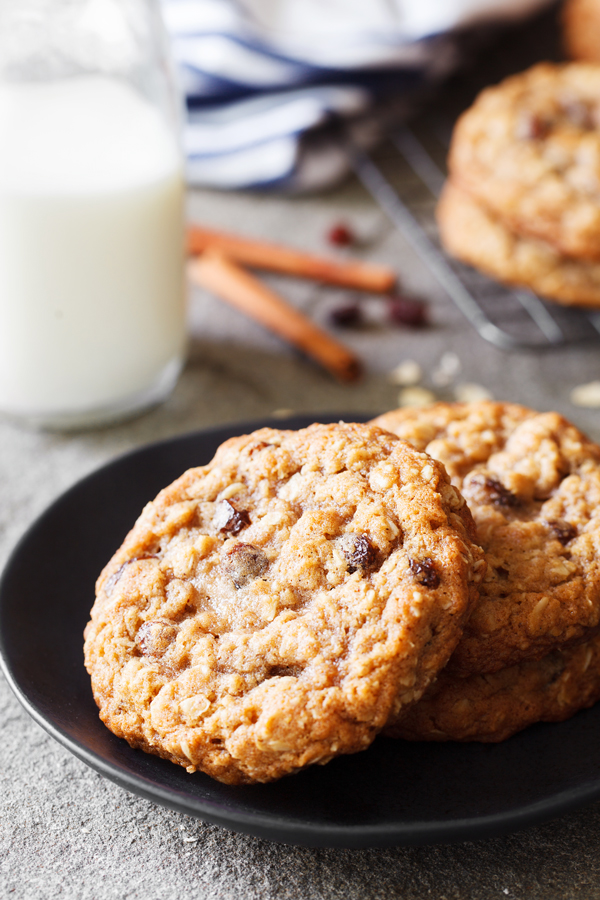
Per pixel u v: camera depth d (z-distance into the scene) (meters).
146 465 0.48
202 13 0.76
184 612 0.41
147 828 0.42
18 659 0.42
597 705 0.42
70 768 0.43
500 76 0.90
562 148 0.60
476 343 0.63
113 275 0.53
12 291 0.52
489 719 0.41
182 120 0.56
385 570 0.40
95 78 0.54
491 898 0.40
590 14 0.83
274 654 0.39
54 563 0.45
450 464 0.45
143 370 0.55
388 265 0.71
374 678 0.39
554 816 0.38
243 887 0.40
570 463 0.45
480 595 0.42
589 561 0.42
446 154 0.82
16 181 0.51
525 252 0.61
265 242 0.72
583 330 0.63
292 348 0.63
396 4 0.80
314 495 0.42
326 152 0.79
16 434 0.56
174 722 0.39
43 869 0.41
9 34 0.52
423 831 0.38
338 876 0.40
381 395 0.59
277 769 0.39
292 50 0.76
